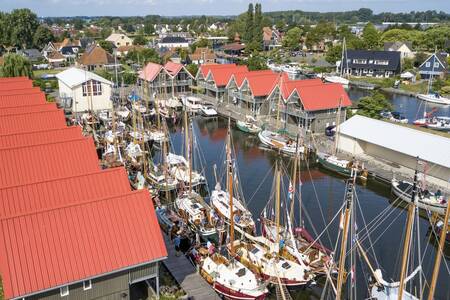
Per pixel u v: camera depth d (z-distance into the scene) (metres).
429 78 117.50
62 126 55.28
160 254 27.67
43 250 25.53
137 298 29.47
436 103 99.88
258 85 84.19
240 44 187.50
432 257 38.56
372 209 47.50
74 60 152.88
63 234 26.45
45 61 156.50
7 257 24.61
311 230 42.09
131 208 28.77
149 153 62.69
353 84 121.62
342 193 51.19
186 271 33.34
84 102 83.94
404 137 57.47
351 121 64.44
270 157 64.19
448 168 50.75
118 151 58.84
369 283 33.91
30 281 24.28
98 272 25.80
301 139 63.78
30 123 54.16
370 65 132.12
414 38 173.88
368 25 176.00
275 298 32.97
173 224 40.22
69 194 33.47
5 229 25.45
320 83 79.88
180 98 92.31
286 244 37.22
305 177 56.69
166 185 47.97
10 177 38.56
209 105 90.69
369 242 40.19
